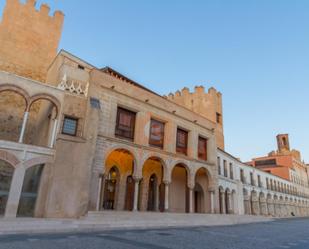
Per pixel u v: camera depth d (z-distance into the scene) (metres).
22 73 25.84
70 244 7.80
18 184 13.82
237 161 37.50
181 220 17.73
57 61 23.36
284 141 79.38
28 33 27.28
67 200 14.47
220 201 30.28
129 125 21.14
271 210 45.50
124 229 13.00
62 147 15.14
